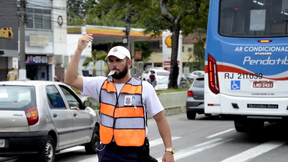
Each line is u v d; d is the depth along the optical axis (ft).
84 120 32.81
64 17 135.03
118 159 14.74
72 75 14.94
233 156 31.63
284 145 36.58
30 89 27.73
